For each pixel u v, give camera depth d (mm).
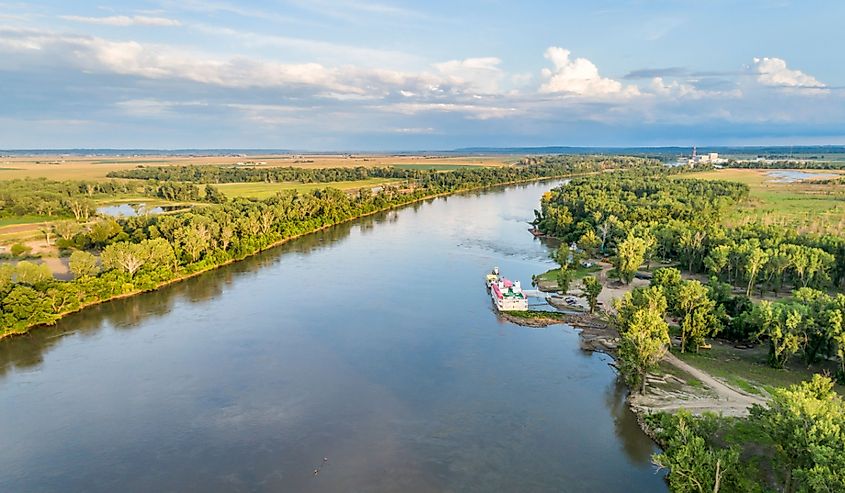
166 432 72562
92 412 77375
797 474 48094
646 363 79812
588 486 62031
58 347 99500
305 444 70062
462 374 89750
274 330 108062
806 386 61156
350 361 94125
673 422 63594
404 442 70625
